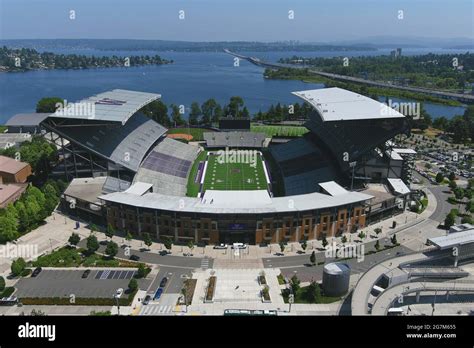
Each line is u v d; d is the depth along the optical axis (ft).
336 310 357.82
